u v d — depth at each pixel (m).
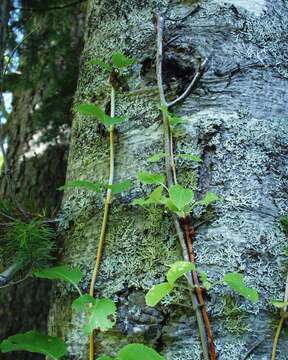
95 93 1.32
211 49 1.23
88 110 1.19
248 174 1.14
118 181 1.19
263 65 1.24
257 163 1.15
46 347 1.05
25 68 2.74
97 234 1.17
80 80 1.40
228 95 1.20
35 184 2.91
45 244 1.19
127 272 1.11
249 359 1.01
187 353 1.01
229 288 1.04
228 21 1.26
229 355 1.01
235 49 1.24
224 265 1.06
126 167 1.20
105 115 1.20
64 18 2.82
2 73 1.53
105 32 1.37
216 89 1.20
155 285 0.99
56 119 2.92
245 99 1.20
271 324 1.04
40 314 2.74
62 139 2.99
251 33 1.26
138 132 1.21
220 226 1.09
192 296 1.03
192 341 1.02
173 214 1.09
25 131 3.03
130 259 1.11
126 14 1.35
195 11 1.27
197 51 1.23
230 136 1.16
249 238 1.09
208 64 1.22
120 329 1.06
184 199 1.03
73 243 1.21
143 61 1.27
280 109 1.22
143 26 1.31
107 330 1.07
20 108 3.10
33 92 3.02
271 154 1.17
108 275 1.12
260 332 1.03
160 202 1.07
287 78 1.26
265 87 1.22
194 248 1.08
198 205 1.11
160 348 1.03
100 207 1.19
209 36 1.25
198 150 1.15
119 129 1.23
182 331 1.03
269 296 1.06
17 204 1.30
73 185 1.15
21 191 2.90
